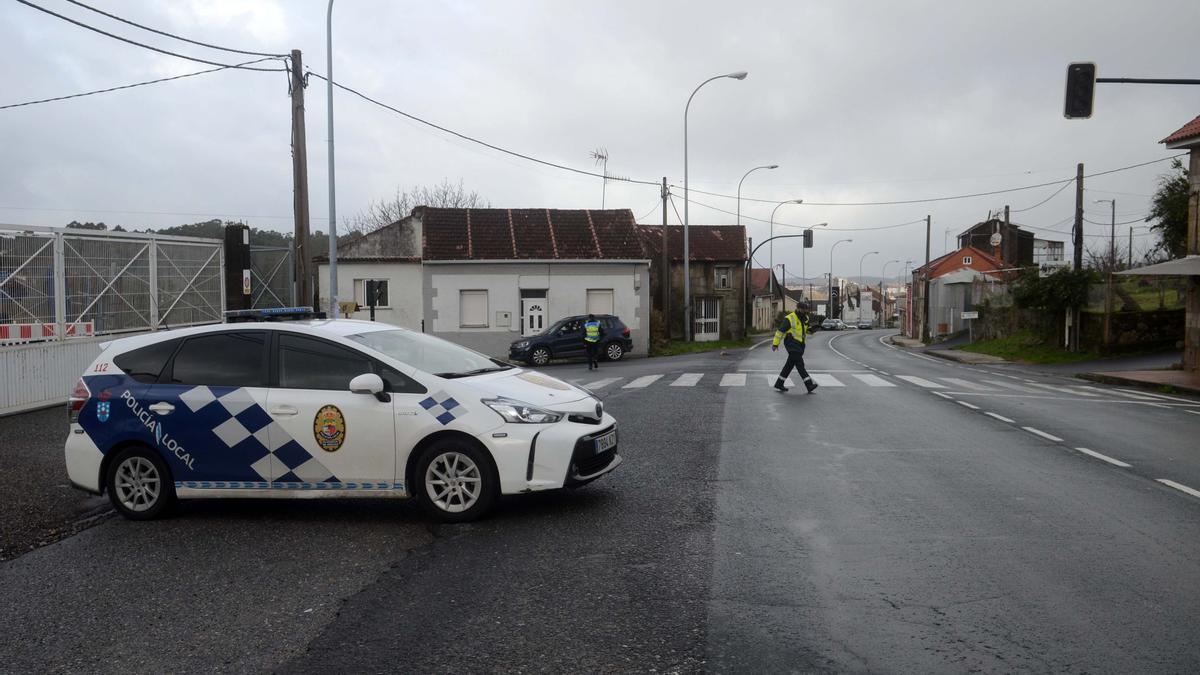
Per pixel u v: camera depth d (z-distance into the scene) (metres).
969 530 6.28
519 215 36.75
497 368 7.61
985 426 11.67
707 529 6.38
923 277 57.91
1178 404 15.08
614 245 35.84
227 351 7.16
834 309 101.19
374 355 6.93
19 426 11.89
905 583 5.11
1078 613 4.57
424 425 6.63
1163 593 4.88
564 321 30.98
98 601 5.13
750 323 63.41
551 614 4.68
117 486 7.14
